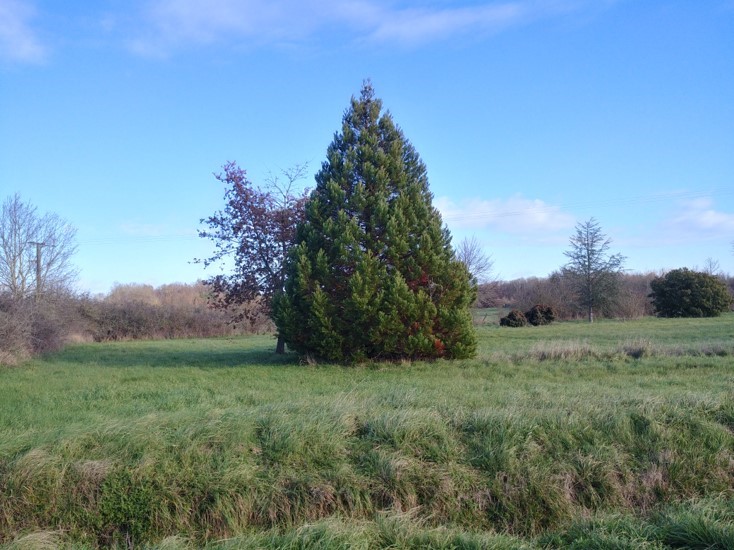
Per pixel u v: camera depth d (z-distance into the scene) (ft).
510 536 20.03
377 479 22.72
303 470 22.97
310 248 56.08
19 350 61.62
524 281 198.39
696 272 148.36
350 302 52.80
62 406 34.47
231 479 22.02
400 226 54.75
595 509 22.72
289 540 18.10
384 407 29.17
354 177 57.52
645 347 56.39
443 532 19.53
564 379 43.96
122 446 22.93
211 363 58.39
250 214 64.23
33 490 21.01
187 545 19.62
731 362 49.49
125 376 48.47
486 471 23.41
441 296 55.31
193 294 187.32
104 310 118.73
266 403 33.42
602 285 149.79
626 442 25.27
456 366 51.75
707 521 18.33
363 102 59.57
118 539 20.66
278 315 55.93
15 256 97.14
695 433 25.91
